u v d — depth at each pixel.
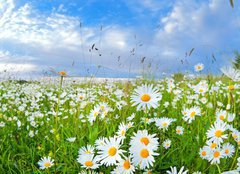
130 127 0.56
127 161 0.32
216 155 0.40
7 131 0.72
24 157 0.59
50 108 1.02
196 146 0.52
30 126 0.77
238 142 0.44
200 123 0.61
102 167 0.48
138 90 0.37
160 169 0.49
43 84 1.67
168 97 0.92
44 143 0.62
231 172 0.35
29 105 1.11
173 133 0.59
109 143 0.34
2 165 0.57
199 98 0.89
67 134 0.66
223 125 0.42
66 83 1.66
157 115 0.70
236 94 0.85
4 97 1.22
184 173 0.28
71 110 0.86
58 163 0.54
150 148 0.30
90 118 0.57
